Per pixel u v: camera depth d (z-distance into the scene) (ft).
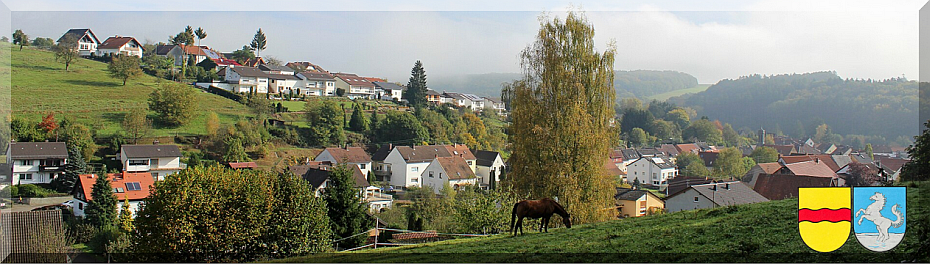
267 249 53.06
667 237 38.22
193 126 150.51
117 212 85.15
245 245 51.34
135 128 137.28
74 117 135.44
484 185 152.97
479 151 172.55
